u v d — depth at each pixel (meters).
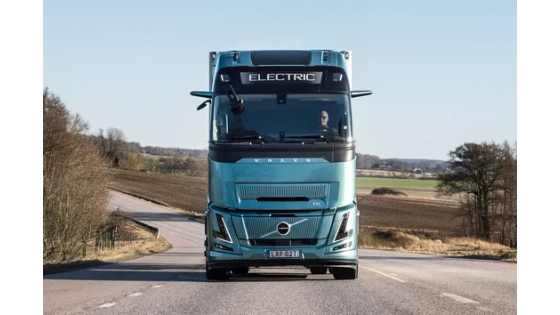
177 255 39.03
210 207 14.11
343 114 14.18
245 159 13.89
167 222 95.56
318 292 11.59
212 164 14.08
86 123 46.47
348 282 13.96
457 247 60.94
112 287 13.02
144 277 16.41
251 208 13.84
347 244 13.96
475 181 64.25
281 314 8.67
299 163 13.87
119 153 136.25
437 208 83.19
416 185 106.88
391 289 12.16
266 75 14.27
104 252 48.72
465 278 15.70
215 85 14.33
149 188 126.06
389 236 65.38
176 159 141.50
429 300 10.15
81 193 44.78
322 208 13.85
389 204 85.50
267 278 15.55
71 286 13.37
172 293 11.58
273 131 13.99
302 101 14.15
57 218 42.91
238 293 11.50
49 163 42.94
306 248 13.80
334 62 14.55
